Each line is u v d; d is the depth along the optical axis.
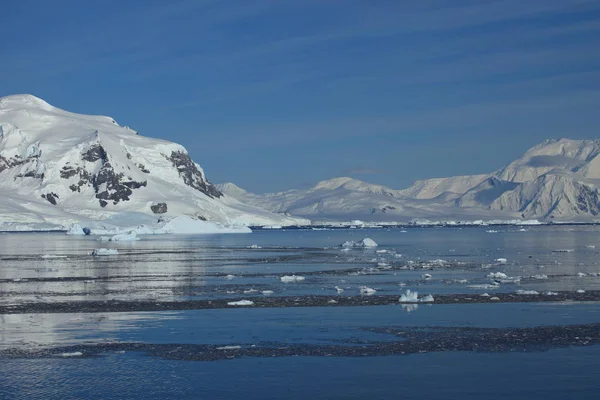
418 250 139.12
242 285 68.81
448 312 49.50
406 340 39.78
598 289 62.66
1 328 43.97
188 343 39.28
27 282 72.75
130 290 64.56
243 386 31.19
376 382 31.72
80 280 74.88
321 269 89.56
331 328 43.50
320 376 32.66
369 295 59.31
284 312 50.00
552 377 32.25
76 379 32.09
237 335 41.50
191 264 100.00
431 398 29.56
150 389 30.77
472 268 88.31
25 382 31.72
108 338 40.75
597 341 39.25
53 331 42.94
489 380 31.86
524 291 60.25
